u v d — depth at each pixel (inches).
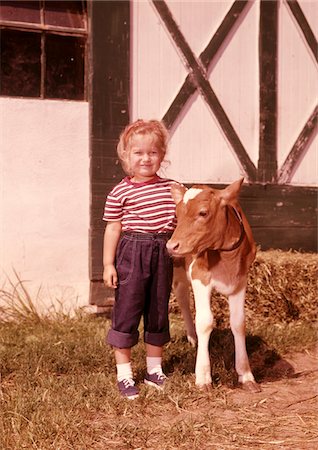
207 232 139.3
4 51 195.8
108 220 146.6
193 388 144.5
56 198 198.7
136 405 138.6
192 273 148.6
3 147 193.3
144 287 144.6
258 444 127.1
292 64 224.7
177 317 193.2
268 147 221.1
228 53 216.8
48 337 174.6
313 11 227.0
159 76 209.5
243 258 148.0
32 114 195.9
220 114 215.8
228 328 183.9
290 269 192.5
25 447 124.7
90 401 138.4
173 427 129.5
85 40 203.9
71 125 199.9
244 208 218.5
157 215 144.6
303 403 142.9
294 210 223.3
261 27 219.9
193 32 213.0
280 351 169.5
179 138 211.9
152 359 147.9
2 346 166.6
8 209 194.2
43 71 199.9
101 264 201.8
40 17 199.6
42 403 137.6
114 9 203.5
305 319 194.1
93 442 126.4
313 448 126.0
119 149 147.6
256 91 220.5
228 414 137.4
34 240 196.7
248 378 149.1
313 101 227.8
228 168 217.6
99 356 159.2
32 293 196.9
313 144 227.6
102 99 202.4
